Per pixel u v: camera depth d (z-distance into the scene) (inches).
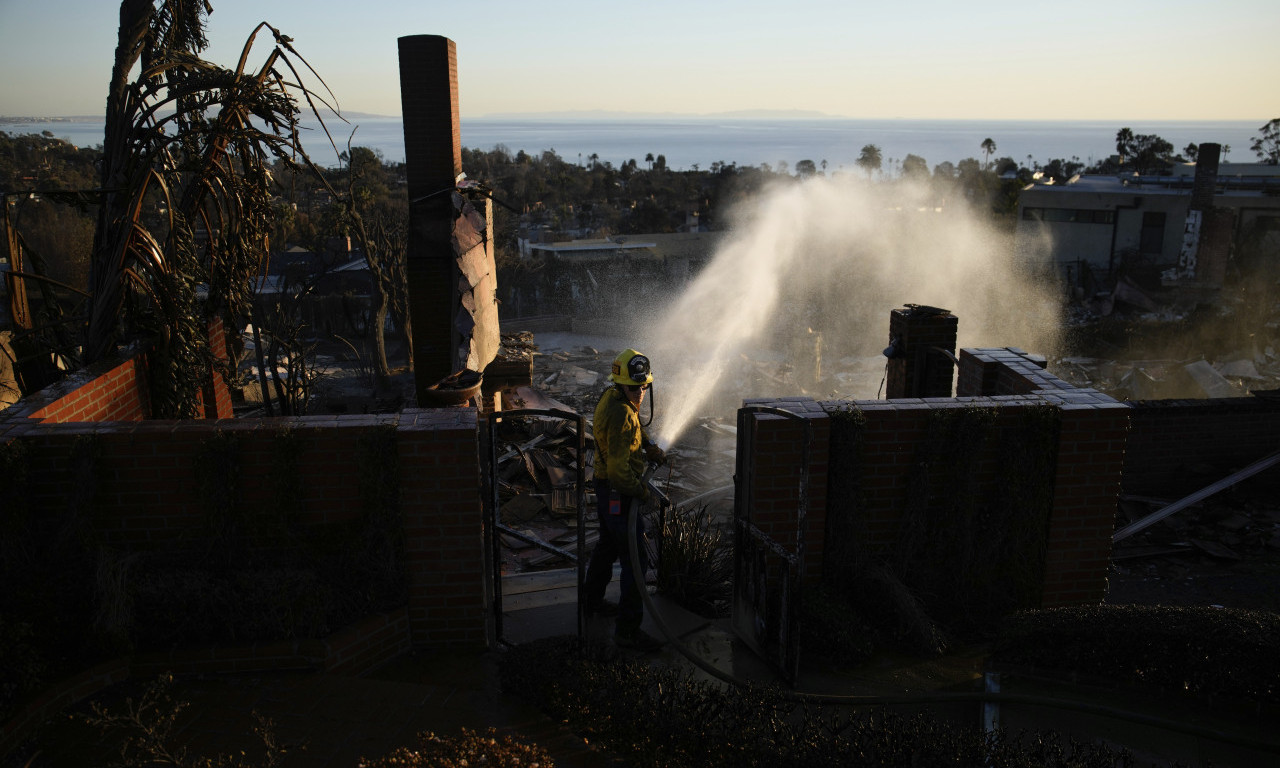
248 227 293.1
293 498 174.2
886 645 191.2
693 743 143.4
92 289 254.2
